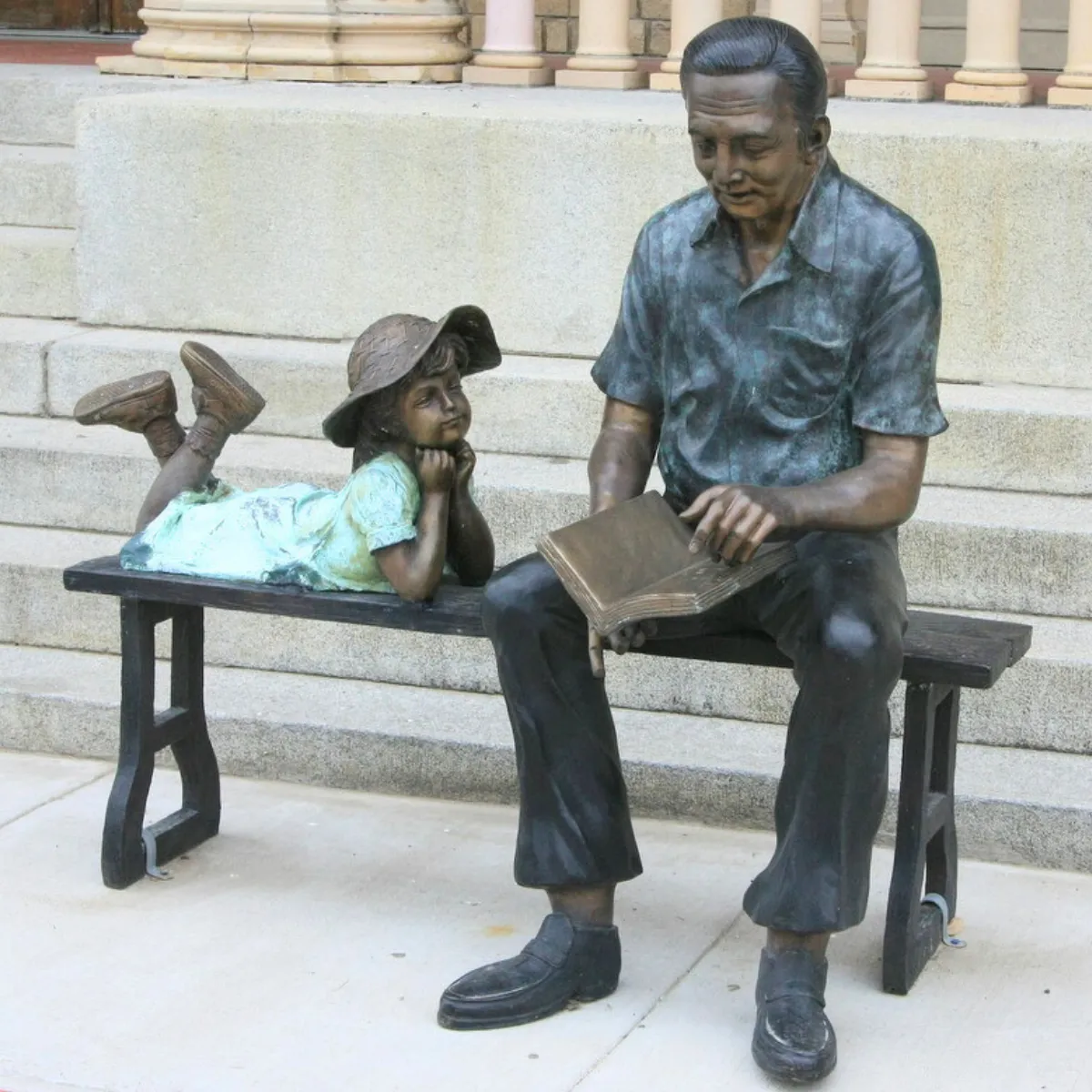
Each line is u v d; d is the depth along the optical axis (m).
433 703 5.96
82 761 6.07
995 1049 4.34
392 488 4.78
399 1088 4.17
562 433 6.60
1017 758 5.52
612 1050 4.34
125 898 5.09
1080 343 6.45
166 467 5.29
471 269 7.00
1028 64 9.93
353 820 5.59
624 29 8.23
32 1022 4.45
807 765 4.17
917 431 4.25
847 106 7.50
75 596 6.34
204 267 7.27
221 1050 4.33
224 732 5.86
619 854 4.47
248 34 8.24
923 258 4.23
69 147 8.30
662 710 5.85
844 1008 4.52
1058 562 5.75
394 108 7.06
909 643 4.48
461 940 4.87
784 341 4.29
